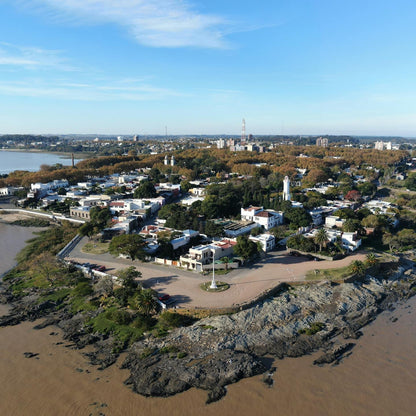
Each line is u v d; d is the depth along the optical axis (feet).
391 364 262.88
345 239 498.69
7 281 414.00
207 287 358.84
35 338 298.15
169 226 554.05
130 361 263.90
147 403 224.12
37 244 539.70
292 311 324.39
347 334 299.58
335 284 378.12
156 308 322.55
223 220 621.31
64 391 235.61
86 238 532.73
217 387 234.99
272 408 220.02
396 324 320.09
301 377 247.09
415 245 531.50
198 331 291.17
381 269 432.66
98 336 296.30
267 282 373.40
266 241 479.00
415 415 216.54
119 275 368.68
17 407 222.89
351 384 241.14
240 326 297.74
